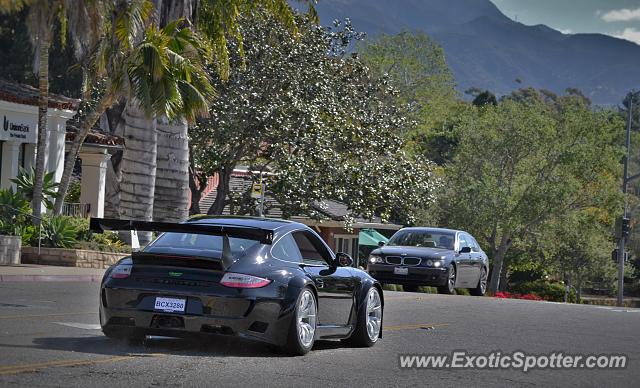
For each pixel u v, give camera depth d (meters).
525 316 28.23
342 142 53.03
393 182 52.69
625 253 84.94
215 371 13.63
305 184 49.91
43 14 36.00
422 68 121.69
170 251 15.40
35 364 13.26
